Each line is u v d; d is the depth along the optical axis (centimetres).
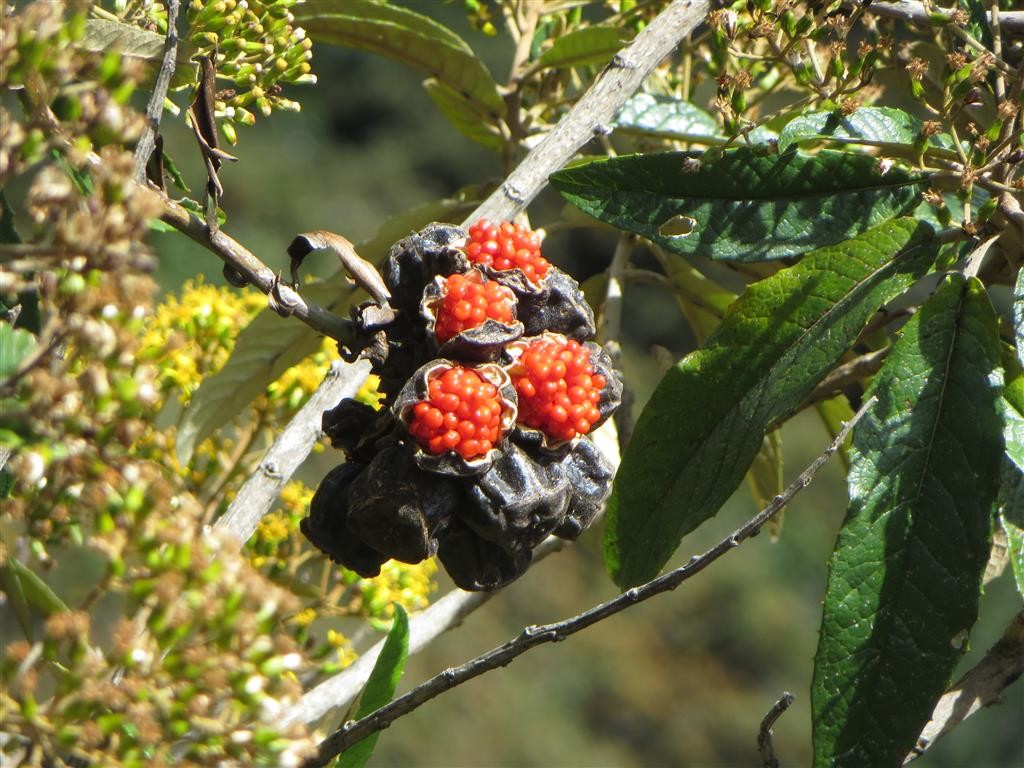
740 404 66
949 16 67
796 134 65
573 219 78
